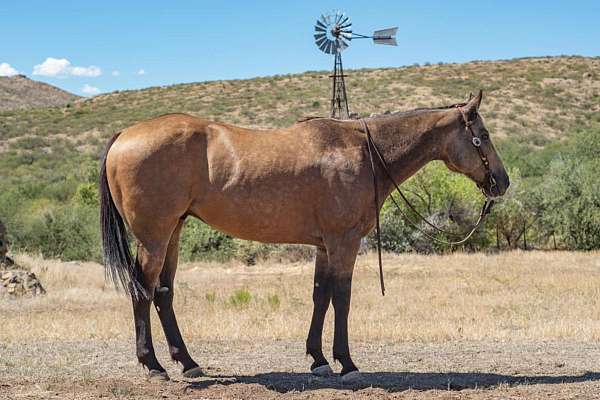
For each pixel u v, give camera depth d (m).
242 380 7.77
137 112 79.69
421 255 27.05
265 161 7.52
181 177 7.41
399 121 8.05
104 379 7.68
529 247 32.12
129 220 7.49
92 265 24.28
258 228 7.64
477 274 21.27
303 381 7.74
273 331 10.92
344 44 23.08
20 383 7.45
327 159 7.62
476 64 97.25
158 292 7.86
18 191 41.22
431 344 10.20
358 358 9.12
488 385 7.51
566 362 8.82
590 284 18.12
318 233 7.72
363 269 23.00
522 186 31.33
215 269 25.25
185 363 7.90
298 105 77.31
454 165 8.23
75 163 58.28
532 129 69.81
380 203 7.99
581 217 30.50
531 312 13.60
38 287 17.19
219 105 79.88
